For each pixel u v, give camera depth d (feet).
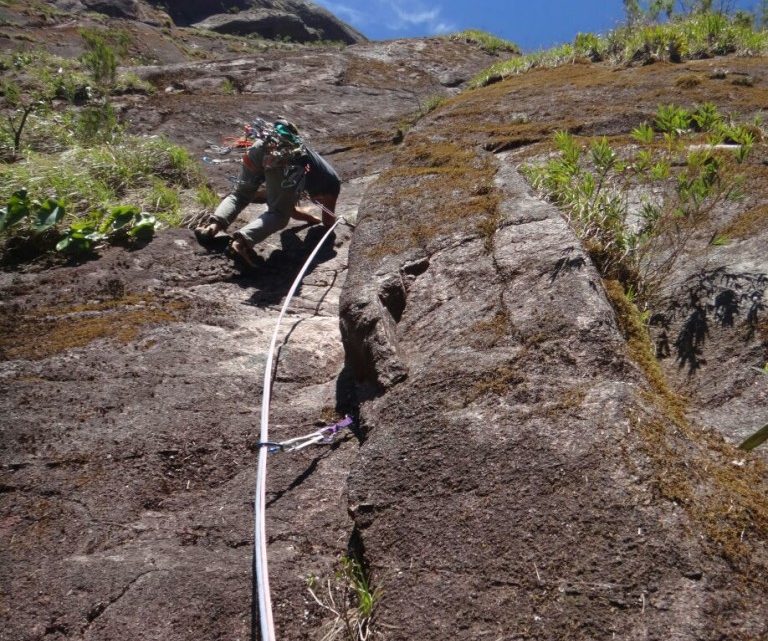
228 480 8.80
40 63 34.14
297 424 9.68
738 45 27.30
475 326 9.36
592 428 7.22
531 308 9.23
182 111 31.71
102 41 33.42
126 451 9.07
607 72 26.84
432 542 6.73
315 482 8.54
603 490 6.60
